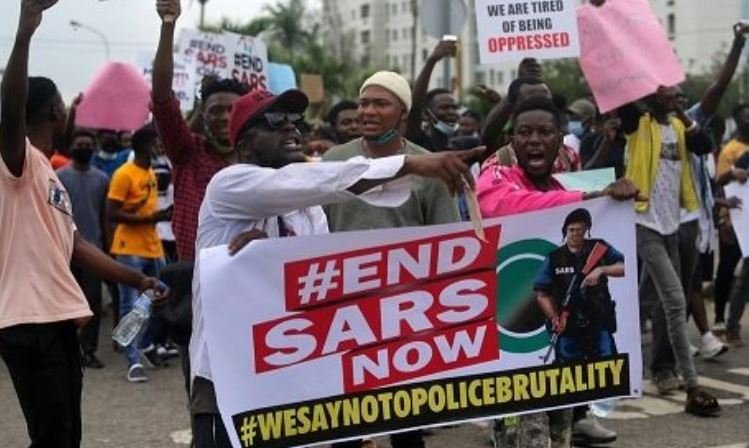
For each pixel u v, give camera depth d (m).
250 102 3.56
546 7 6.27
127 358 7.93
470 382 3.77
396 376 3.69
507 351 3.82
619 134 7.14
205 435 3.57
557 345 3.87
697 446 5.81
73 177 8.46
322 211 3.94
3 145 3.82
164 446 5.96
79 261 4.18
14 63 3.72
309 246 3.54
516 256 3.82
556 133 4.24
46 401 3.96
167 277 4.11
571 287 3.88
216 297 3.45
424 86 5.87
